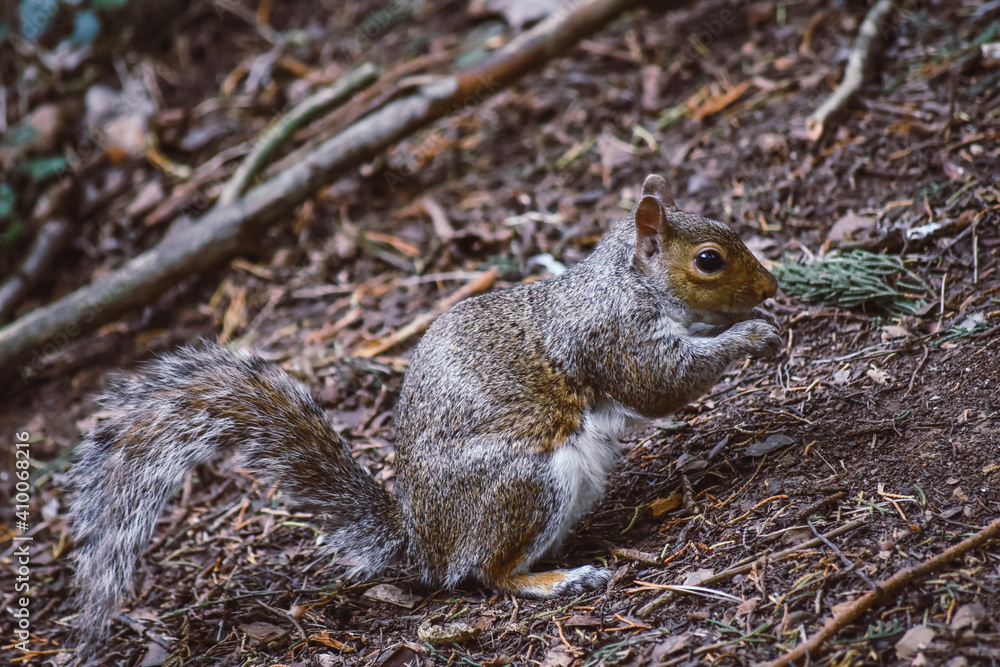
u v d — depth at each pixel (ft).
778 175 39.52
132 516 27.32
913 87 41.01
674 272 26.48
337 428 36.50
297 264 47.06
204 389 28.25
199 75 58.65
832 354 30.83
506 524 25.62
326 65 57.57
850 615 20.29
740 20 50.47
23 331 44.65
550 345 26.84
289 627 27.71
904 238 33.45
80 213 52.70
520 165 47.83
